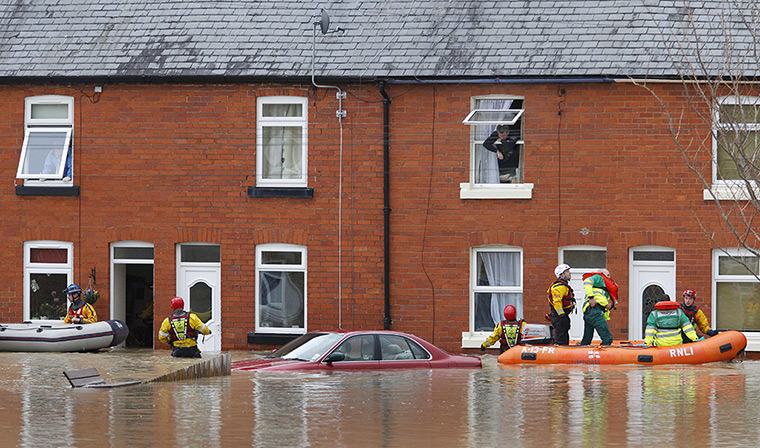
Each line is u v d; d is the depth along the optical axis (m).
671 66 45.16
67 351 44.72
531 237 46.44
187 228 48.28
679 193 45.62
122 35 49.53
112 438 21.89
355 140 47.47
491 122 45.69
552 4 48.16
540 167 46.44
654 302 46.19
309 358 34.66
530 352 38.41
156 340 48.25
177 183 48.31
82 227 48.78
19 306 49.09
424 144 47.09
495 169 47.25
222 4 50.16
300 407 26.36
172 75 47.62
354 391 29.50
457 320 46.88
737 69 42.53
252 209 47.97
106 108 48.69
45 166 48.59
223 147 48.06
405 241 47.22
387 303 47.12
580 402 27.66
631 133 45.88
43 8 51.00
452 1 49.12
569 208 46.28
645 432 22.95
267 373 33.59
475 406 26.77
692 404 27.27
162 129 48.38
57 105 49.22
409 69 46.72
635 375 34.53
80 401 27.17
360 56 47.53
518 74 45.94
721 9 45.97
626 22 46.94
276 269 48.16
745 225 44.91
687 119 45.53
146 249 49.00
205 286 48.69
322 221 47.62
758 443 21.72
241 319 48.12
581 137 46.19
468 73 46.22
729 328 45.81
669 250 46.00
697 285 45.56
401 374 33.91
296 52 48.00
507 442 21.75
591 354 38.09
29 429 22.91
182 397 28.00
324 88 47.59
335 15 49.28
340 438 22.08
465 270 46.88
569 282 46.66
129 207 48.56
